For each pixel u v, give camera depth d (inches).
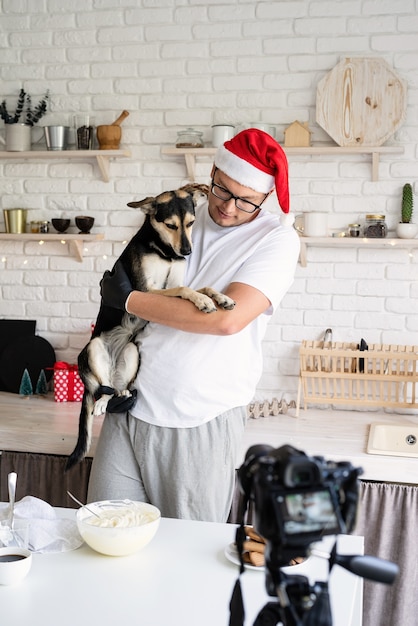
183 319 78.1
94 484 87.9
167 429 84.7
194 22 138.1
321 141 135.7
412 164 132.8
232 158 82.8
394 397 134.7
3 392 144.1
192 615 53.2
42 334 148.5
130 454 87.2
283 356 139.6
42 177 147.1
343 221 135.9
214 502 86.1
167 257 88.0
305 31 134.3
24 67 145.8
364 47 132.5
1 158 147.1
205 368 83.2
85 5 141.9
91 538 62.6
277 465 35.9
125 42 141.3
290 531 34.8
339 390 137.7
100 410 98.1
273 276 81.9
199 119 139.6
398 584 106.6
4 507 70.7
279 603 38.9
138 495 87.7
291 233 85.9
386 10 131.3
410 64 131.3
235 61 137.3
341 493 36.8
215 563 62.1
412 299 135.0
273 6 135.0
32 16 144.5
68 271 147.3
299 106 135.8
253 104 137.3
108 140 139.4
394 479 106.7
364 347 132.2
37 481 118.0
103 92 143.0
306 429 122.3
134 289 88.0
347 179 135.3
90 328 146.9
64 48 143.8
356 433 120.6
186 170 141.0
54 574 59.9
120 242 144.7
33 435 116.3
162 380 84.2
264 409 129.9
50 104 145.4
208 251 88.0
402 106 129.6
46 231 144.1
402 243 129.3
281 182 82.8
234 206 84.8
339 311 137.4
